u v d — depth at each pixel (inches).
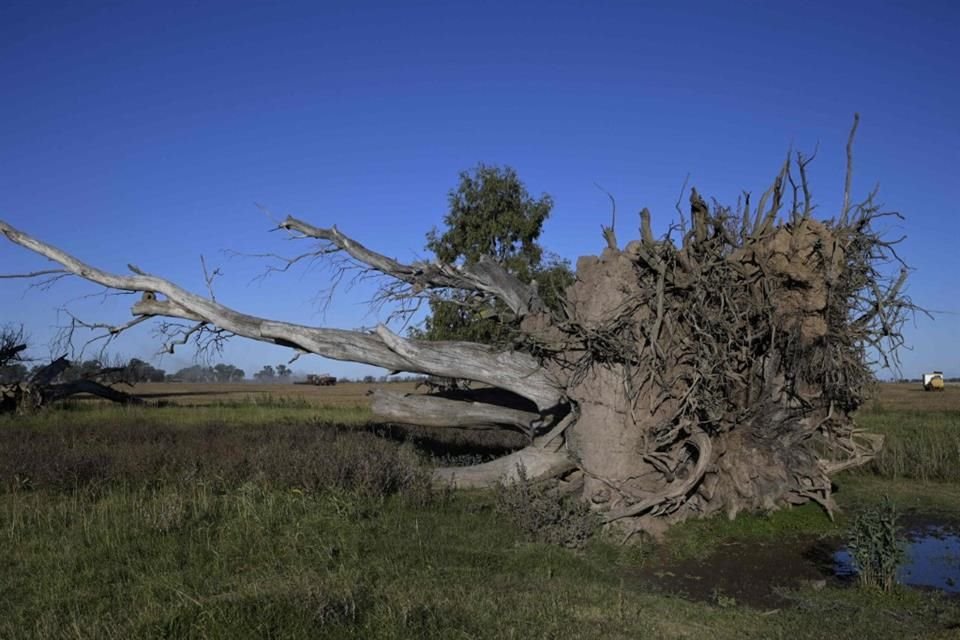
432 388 769.6
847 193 542.9
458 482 579.8
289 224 708.7
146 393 2625.5
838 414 587.5
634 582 405.7
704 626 316.5
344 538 388.2
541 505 476.7
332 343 649.6
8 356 1296.8
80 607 300.4
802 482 566.6
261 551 364.5
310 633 265.4
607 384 524.1
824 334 514.0
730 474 542.3
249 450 613.0
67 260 716.0
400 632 270.1
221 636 257.9
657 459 517.0
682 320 526.6
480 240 1058.1
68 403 1381.6
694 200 509.7
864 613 346.6
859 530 409.7
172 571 338.6
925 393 1988.2
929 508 600.4
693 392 511.8
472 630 279.4
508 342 607.5
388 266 685.9
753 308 514.0
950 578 419.8
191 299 694.5
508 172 1071.6
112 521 416.5
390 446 671.8
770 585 406.0
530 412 675.4
